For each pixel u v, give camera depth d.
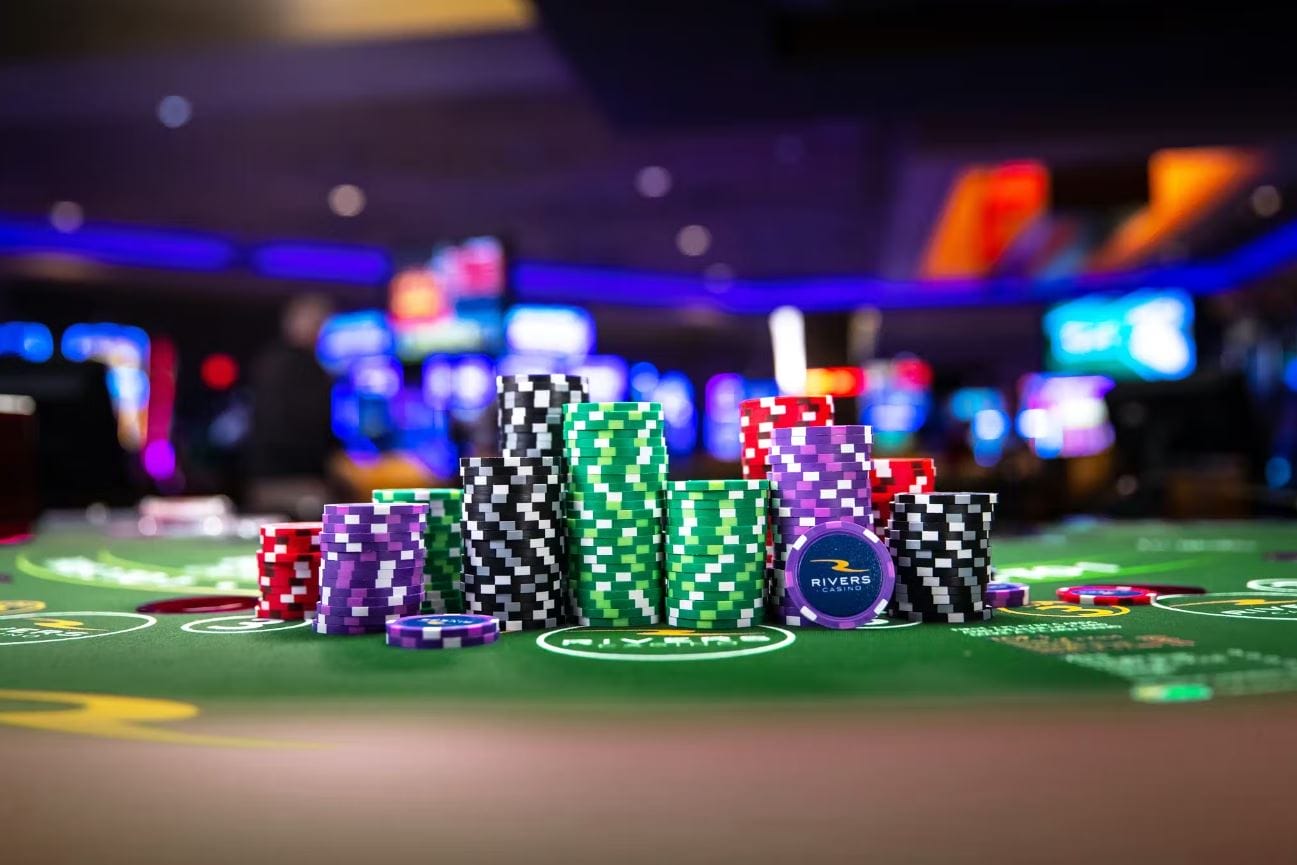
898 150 14.64
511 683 1.66
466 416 11.05
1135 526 5.72
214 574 3.64
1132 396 7.16
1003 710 1.43
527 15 10.34
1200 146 12.68
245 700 1.54
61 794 1.15
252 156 16.73
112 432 7.82
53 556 4.38
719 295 30.14
